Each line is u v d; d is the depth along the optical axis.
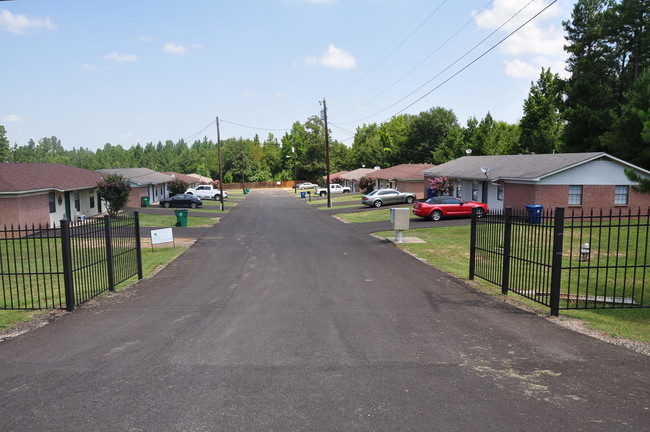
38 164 32.25
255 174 125.69
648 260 14.42
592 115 39.00
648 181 10.18
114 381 5.15
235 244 20.56
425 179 45.56
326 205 50.31
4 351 6.36
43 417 4.31
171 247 19.55
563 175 25.58
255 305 9.02
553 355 5.82
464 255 15.76
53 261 16.30
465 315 7.94
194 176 80.31
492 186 31.22
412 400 4.54
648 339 6.50
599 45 43.41
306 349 6.17
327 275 12.41
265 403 4.52
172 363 5.71
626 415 4.18
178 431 4.00
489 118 63.66
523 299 9.28
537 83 55.91
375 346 6.25
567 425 4.00
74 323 7.86
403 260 14.88
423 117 76.88
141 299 9.82
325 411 4.32
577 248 16.84
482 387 4.83
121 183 31.33
